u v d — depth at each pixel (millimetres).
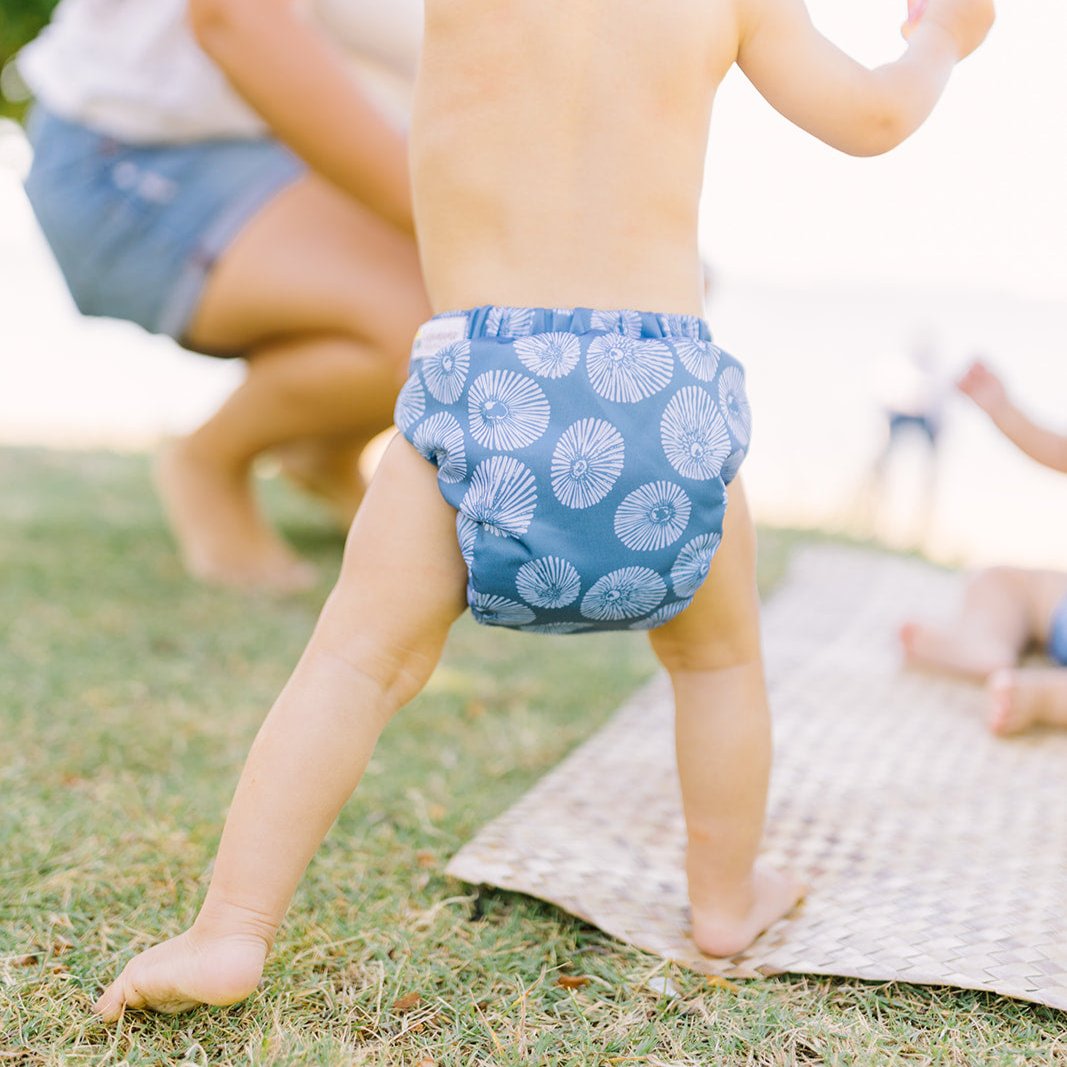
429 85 1283
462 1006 1266
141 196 2543
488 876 1496
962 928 1383
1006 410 2000
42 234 2670
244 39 2047
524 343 1195
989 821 1726
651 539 1198
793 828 1699
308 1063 1140
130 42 2455
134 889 1462
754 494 6727
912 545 4430
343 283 2508
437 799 1808
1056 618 2492
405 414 1250
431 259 1296
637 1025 1243
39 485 4023
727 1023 1242
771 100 1336
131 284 2609
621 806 1754
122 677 2264
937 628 2529
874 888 1519
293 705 1204
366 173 2121
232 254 2535
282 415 2777
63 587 2834
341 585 1253
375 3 2488
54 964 1291
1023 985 1262
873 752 2014
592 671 2518
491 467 1168
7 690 2123
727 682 1345
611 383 1185
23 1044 1156
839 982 1325
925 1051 1196
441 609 1240
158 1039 1178
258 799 1177
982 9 1420
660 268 1253
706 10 1254
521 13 1240
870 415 11820
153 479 4297
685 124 1264
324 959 1333
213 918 1172
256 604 2844
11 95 3977
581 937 1429
